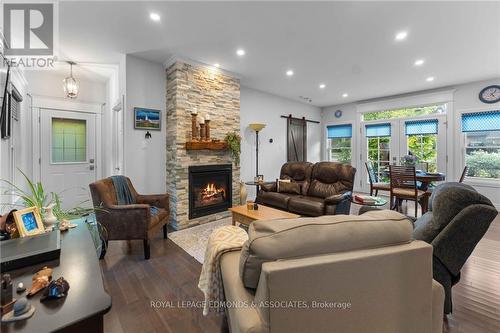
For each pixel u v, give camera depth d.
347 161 6.64
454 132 4.84
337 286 0.92
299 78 4.40
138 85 3.44
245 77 4.34
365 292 0.96
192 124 3.54
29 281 1.02
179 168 3.46
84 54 3.30
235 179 4.22
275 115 5.70
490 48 3.14
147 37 2.84
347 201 3.35
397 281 1.01
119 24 2.54
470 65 3.75
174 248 2.80
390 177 4.04
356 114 6.34
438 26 2.61
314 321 0.90
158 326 1.55
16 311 0.80
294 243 0.94
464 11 2.32
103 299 0.91
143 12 2.33
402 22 2.53
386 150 5.86
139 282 2.07
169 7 2.26
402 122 5.57
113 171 4.30
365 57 3.45
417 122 5.34
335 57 3.44
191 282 2.07
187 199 3.56
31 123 3.94
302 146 6.42
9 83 2.82
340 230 0.99
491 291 1.88
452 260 1.50
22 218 1.41
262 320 0.88
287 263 0.89
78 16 2.39
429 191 3.81
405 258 1.02
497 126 4.37
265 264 0.89
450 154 4.89
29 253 1.16
